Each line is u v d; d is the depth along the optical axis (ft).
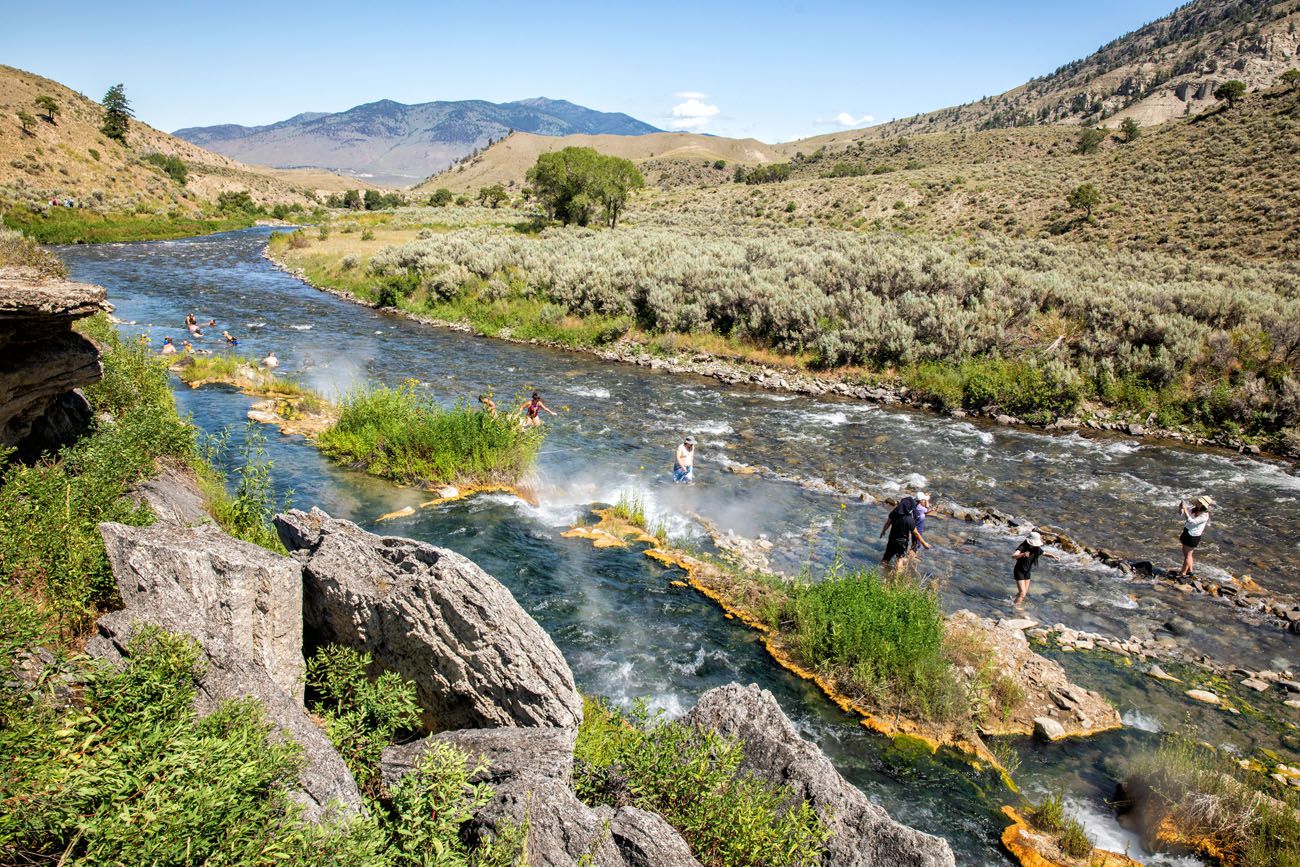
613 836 14.88
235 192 374.63
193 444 39.65
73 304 26.45
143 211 252.21
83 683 13.44
